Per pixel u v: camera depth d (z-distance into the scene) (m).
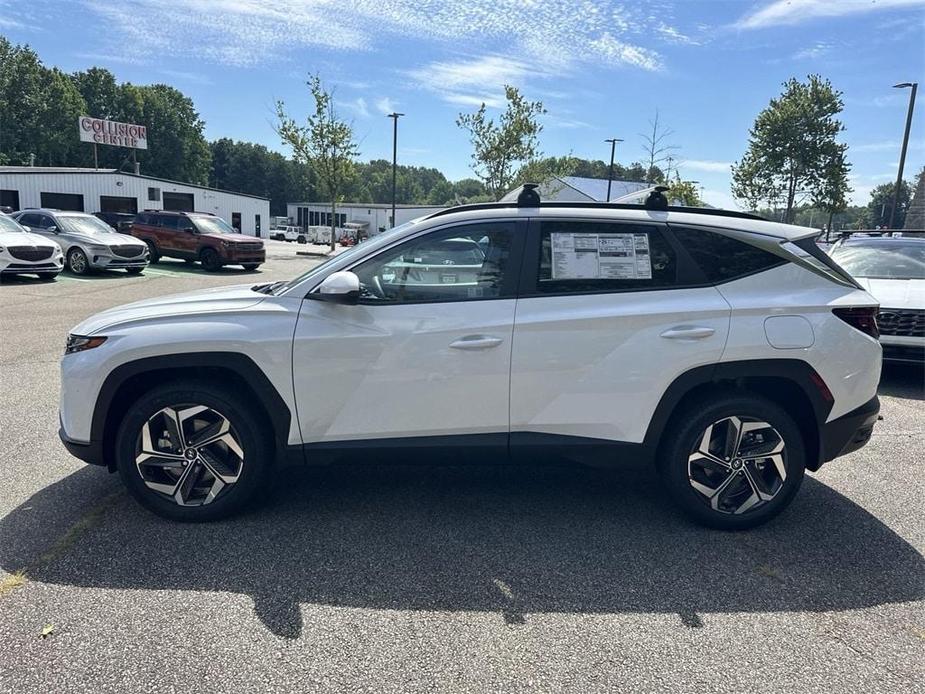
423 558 3.21
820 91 24.53
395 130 31.73
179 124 78.62
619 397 3.40
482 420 3.41
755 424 3.45
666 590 2.96
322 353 3.34
